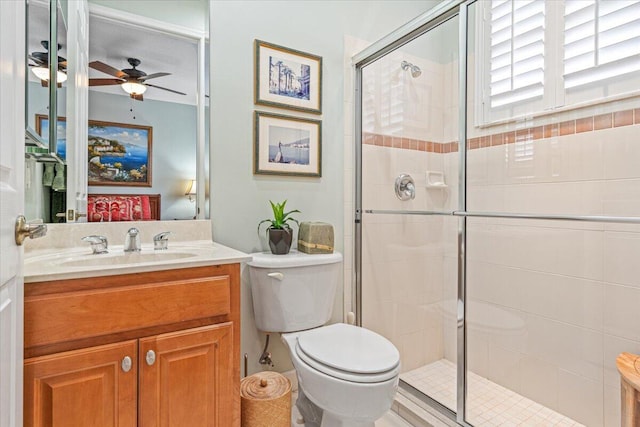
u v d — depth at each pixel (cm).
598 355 157
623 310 150
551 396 173
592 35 156
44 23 106
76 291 96
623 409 129
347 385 117
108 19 146
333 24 202
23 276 85
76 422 95
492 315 197
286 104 185
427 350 212
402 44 195
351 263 207
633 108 145
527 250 182
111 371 100
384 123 209
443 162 206
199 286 114
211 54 166
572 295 166
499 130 190
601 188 154
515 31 183
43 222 132
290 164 187
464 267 190
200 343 113
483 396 186
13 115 77
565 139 166
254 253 173
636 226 146
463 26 179
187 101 161
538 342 178
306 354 133
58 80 130
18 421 80
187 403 111
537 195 176
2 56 70
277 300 157
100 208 144
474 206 199
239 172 173
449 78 209
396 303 211
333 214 202
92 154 142
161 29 156
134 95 151
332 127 202
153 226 153
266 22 180
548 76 171
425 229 210
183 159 160
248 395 139
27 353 90
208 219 165
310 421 154
